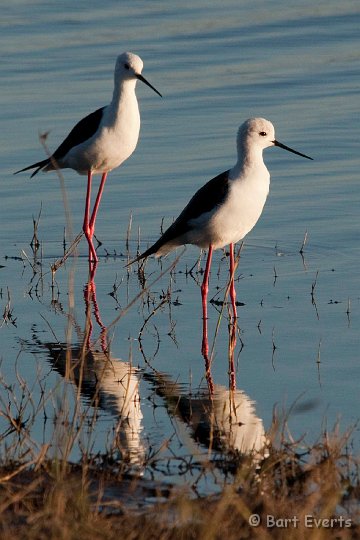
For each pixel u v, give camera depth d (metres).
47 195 17.72
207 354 11.51
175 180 17.84
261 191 12.65
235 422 9.65
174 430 9.48
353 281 13.62
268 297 13.25
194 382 10.72
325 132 19.88
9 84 23.59
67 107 21.77
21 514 7.42
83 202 17.34
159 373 11.00
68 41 27.52
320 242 15.16
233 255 13.98
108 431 9.31
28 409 9.97
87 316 11.66
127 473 8.43
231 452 8.80
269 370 10.95
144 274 14.48
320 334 11.87
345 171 17.88
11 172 18.52
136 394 10.42
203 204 12.64
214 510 7.42
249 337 11.90
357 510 7.61
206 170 18.16
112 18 30.05
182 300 13.41
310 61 25.28
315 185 17.33
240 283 13.85
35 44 27.22
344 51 26.12
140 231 16.05
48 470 8.23
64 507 7.30
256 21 29.25
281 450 8.47
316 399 10.10
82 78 24.02
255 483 7.99
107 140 15.45
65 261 15.09
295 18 29.52
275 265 14.45
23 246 15.70
